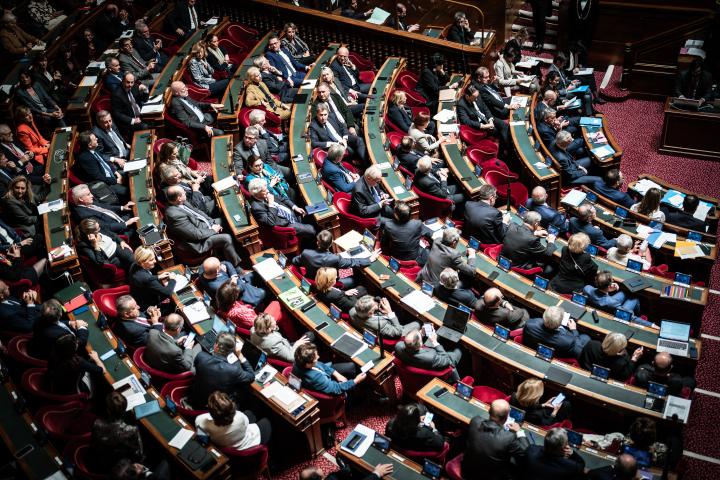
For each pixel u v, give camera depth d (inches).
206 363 261.3
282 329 323.9
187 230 344.2
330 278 302.2
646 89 540.7
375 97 491.5
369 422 293.1
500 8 511.8
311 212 366.9
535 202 373.7
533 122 459.5
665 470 220.5
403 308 312.2
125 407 241.1
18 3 594.9
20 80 443.8
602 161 436.1
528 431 249.8
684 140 473.1
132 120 449.4
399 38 546.0
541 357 277.9
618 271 332.2
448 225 373.1
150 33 568.1
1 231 339.0
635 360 279.7
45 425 246.2
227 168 408.2
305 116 460.8
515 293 317.1
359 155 459.2
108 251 337.1
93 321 301.9
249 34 586.6
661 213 371.9
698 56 494.6
